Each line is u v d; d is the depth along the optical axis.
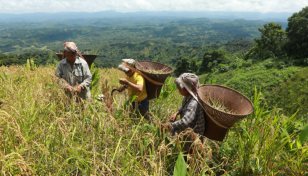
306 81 17.47
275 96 18.12
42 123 1.79
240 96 2.22
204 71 72.75
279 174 1.97
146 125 2.06
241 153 2.24
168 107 3.51
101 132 1.77
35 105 1.87
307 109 14.35
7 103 1.87
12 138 1.55
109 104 2.44
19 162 1.19
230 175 2.08
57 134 1.66
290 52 27.86
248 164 2.05
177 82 2.14
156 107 3.37
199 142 1.61
